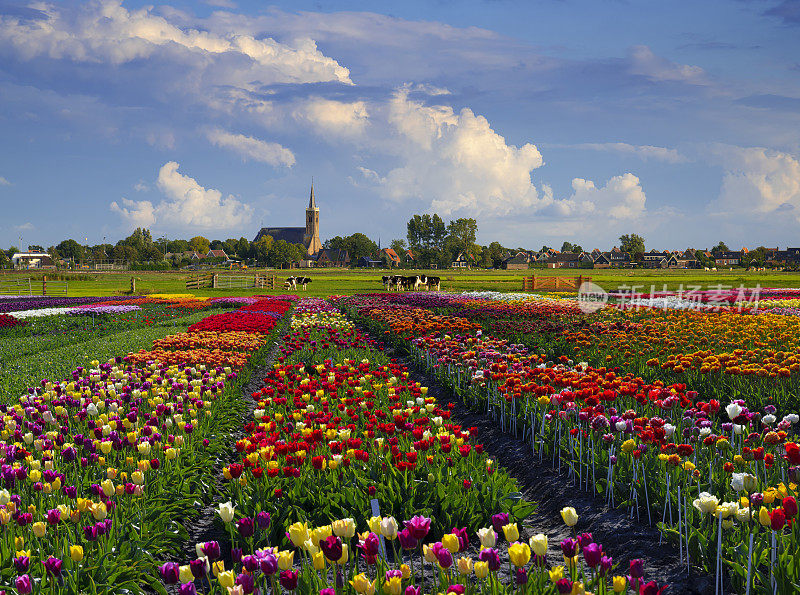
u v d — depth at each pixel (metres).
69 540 5.48
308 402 9.92
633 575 3.75
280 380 11.36
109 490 5.67
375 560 4.25
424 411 9.69
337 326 25.00
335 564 4.07
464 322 19.17
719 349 15.16
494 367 11.11
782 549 4.98
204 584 5.60
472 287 67.44
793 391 10.37
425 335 18.52
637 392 8.78
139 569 5.48
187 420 9.84
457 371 13.68
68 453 6.86
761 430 9.45
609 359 13.95
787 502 4.35
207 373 12.88
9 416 8.62
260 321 21.70
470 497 6.73
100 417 8.88
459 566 3.80
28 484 6.67
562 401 8.43
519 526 6.89
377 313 26.62
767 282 78.31
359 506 6.56
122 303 39.62
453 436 7.84
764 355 13.35
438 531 6.43
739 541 5.25
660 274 122.19
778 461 6.68
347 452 7.06
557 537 6.87
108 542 5.41
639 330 18.69
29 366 15.82
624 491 6.98
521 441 9.95
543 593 4.18
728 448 6.77
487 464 7.42
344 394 11.22
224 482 8.31
